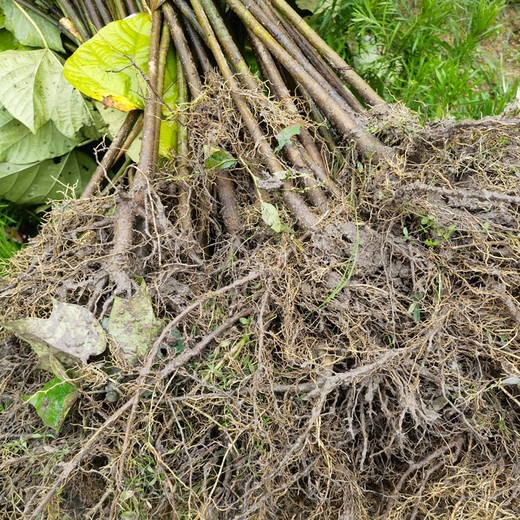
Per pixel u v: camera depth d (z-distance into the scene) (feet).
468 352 3.09
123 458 2.70
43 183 5.14
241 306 3.19
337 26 5.89
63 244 3.52
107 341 3.02
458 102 5.48
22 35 4.93
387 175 3.35
